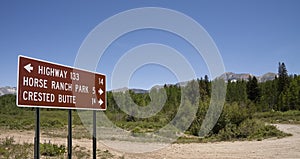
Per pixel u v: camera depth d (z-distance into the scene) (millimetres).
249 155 13172
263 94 81062
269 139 21359
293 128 32500
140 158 12508
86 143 17562
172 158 12617
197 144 19172
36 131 5957
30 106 5840
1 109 51750
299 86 71938
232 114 25766
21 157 11258
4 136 20516
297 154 12938
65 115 47219
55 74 6609
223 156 13055
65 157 11828
